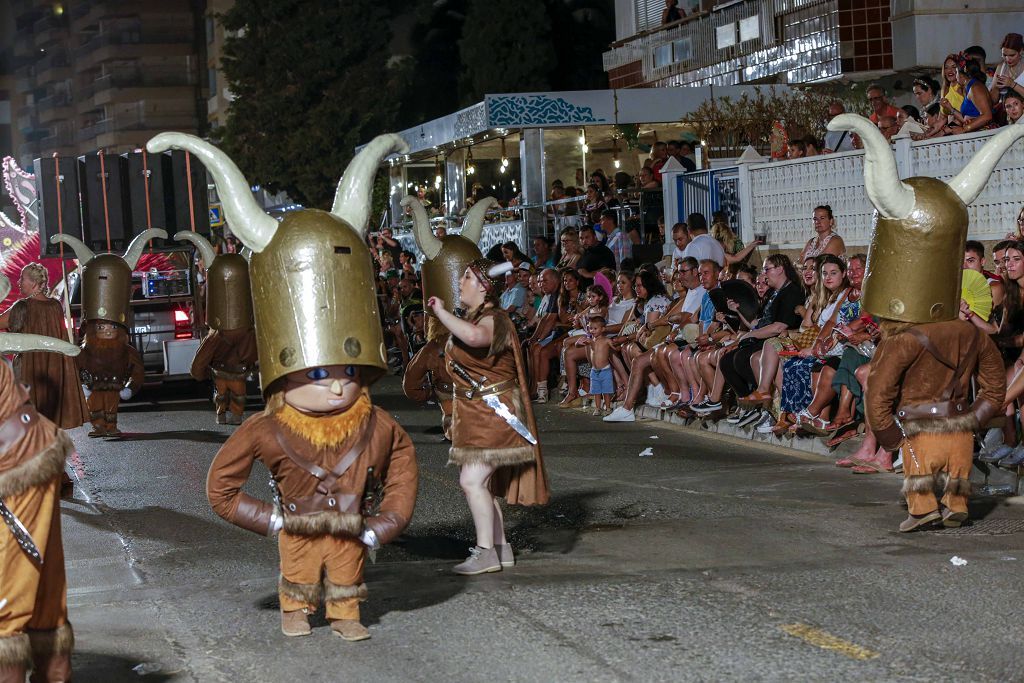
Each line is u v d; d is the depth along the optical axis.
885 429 7.89
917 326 7.68
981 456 9.39
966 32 22.23
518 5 42.03
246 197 5.90
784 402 12.05
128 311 14.62
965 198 7.64
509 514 9.19
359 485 5.91
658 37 29.81
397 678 5.42
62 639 5.13
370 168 6.21
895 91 23.44
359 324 5.85
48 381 12.02
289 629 6.09
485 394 7.29
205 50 97.88
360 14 49.00
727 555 7.47
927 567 6.94
